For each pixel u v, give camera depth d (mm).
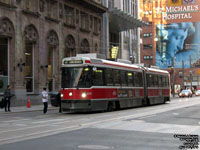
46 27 35375
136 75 28234
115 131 12500
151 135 11516
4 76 29781
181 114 20531
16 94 30391
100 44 47688
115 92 24094
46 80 35281
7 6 29578
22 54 31531
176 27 104688
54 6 37188
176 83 103562
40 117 19531
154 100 32281
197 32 103188
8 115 21453
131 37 62219
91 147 9133
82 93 20953
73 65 21438
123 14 48531
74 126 14156
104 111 23672
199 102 39406
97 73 22031
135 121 16172
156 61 105750
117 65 24875
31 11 32844
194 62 103000
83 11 43062
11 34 30203
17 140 10359
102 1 49375
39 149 8836
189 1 103875
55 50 37156
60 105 23359
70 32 39812
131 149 8938
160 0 106312
